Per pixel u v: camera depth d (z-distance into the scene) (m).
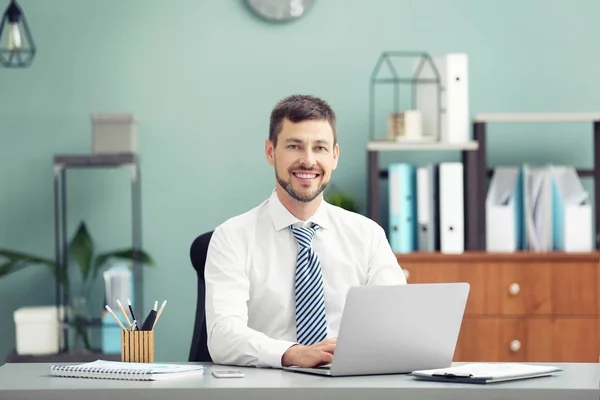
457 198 4.43
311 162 2.58
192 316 5.05
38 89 5.05
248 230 2.75
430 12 5.05
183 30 5.06
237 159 5.07
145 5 5.06
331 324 2.76
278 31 5.05
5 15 4.64
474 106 5.06
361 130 5.05
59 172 5.05
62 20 5.05
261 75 5.05
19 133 5.05
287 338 2.70
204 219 5.06
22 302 5.05
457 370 2.16
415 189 4.53
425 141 4.52
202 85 5.07
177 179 5.06
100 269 4.98
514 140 5.05
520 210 4.59
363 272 2.83
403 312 2.19
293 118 2.59
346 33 5.05
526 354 4.38
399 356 2.23
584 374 2.21
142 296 4.96
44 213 5.06
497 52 5.05
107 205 5.07
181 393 1.94
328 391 1.94
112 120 4.74
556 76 5.07
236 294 2.64
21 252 5.05
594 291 4.39
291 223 2.74
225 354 2.47
